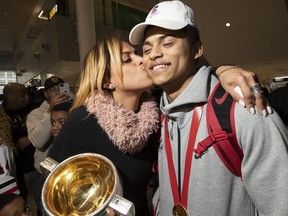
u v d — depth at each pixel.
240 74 0.80
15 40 12.28
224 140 0.78
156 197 1.17
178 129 0.92
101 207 0.68
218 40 8.19
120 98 1.07
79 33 4.93
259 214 0.79
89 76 1.05
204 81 0.86
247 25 7.39
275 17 6.91
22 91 2.40
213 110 0.82
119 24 7.33
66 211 0.79
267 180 0.73
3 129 1.73
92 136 1.01
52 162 0.92
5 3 8.57
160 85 0.88
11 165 1.73
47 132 1.85
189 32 0.84
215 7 6.65
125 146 0.99
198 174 0.83
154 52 0.83
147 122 1.02
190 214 0.87
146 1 7.82
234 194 0.82
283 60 9.05
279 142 0.72
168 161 0.95
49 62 7.20
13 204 1.29
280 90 1.40
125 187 1.06
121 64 1.02
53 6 6.92
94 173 0.86
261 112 0.73
